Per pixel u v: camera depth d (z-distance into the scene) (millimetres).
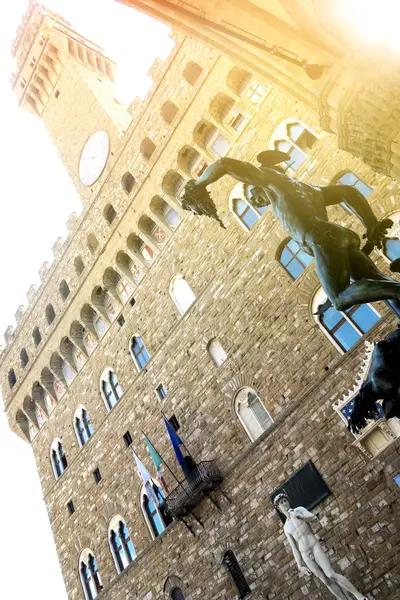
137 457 25922
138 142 30984
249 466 21531
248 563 20516
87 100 40125
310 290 21484
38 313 38656
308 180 22297
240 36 9625
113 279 32875
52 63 45031
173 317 27828
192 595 22406
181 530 23766
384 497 17266
